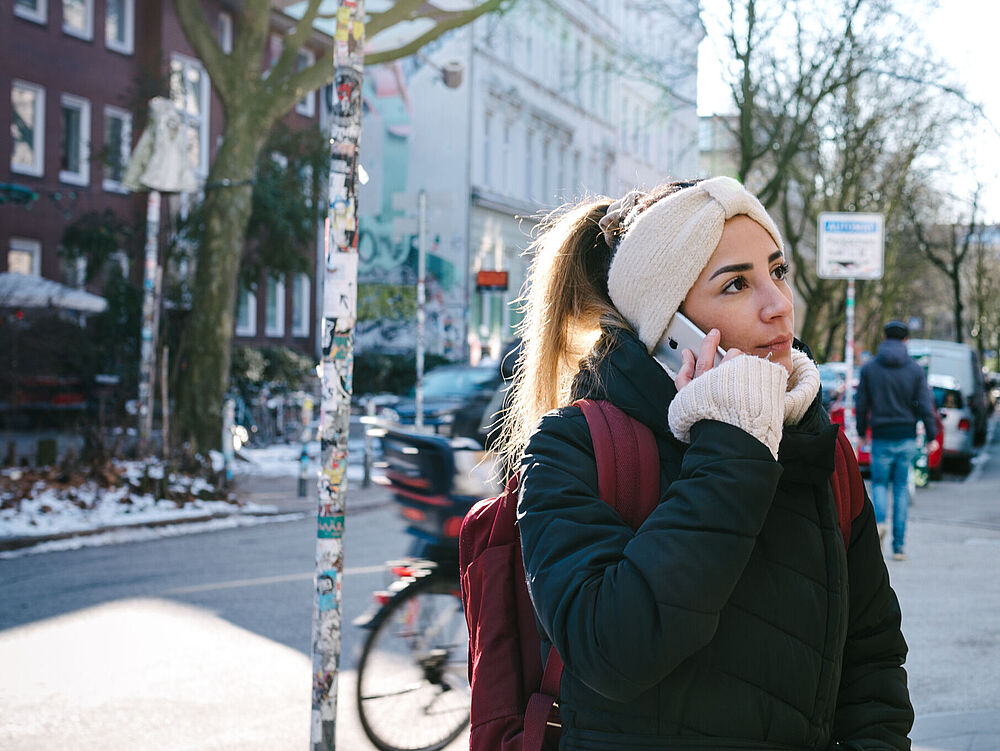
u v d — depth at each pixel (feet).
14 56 89.04
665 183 5.62
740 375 4.69
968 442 68.64
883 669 5.50
